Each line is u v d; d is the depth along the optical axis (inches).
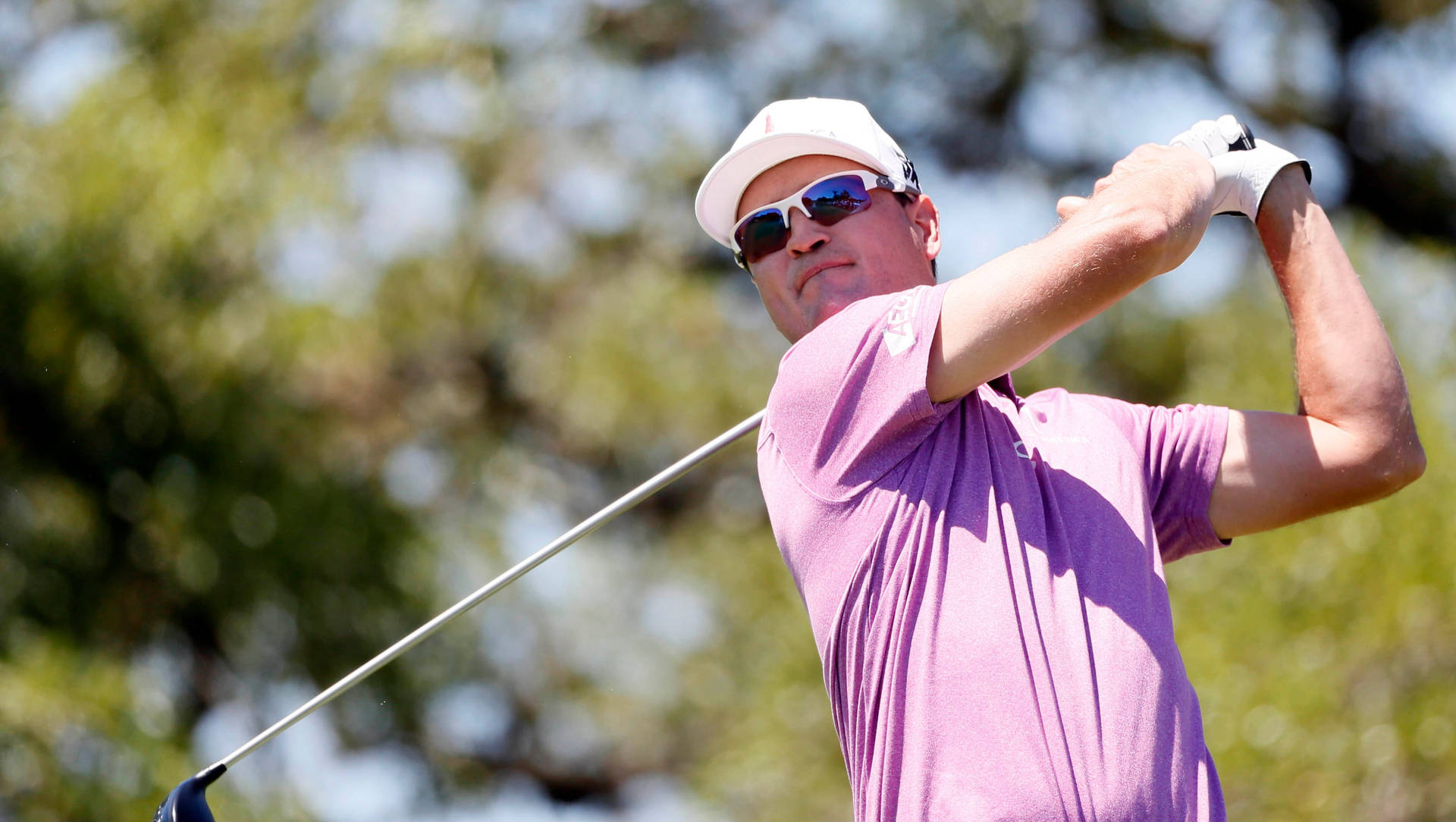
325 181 1230.3
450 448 1371.8
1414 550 839.7
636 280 1322.6
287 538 1163.9
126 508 1141.1
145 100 1190.9
